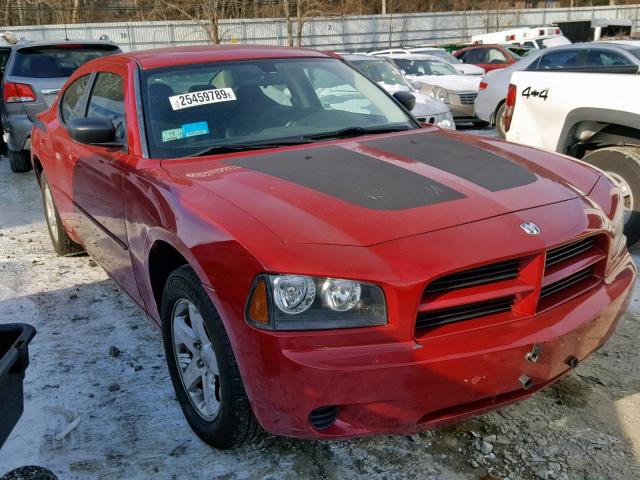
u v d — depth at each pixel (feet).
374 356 7.20
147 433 9.55
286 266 7.27
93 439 9.43
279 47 14.03
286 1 101.55
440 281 7.49
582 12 134.92
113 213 11.51
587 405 9.91
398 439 9.21
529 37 70.49
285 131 11.59
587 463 8.61
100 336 12.71
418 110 30.37
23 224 21.29
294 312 7.30
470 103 41.70
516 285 7.86
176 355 9.53
